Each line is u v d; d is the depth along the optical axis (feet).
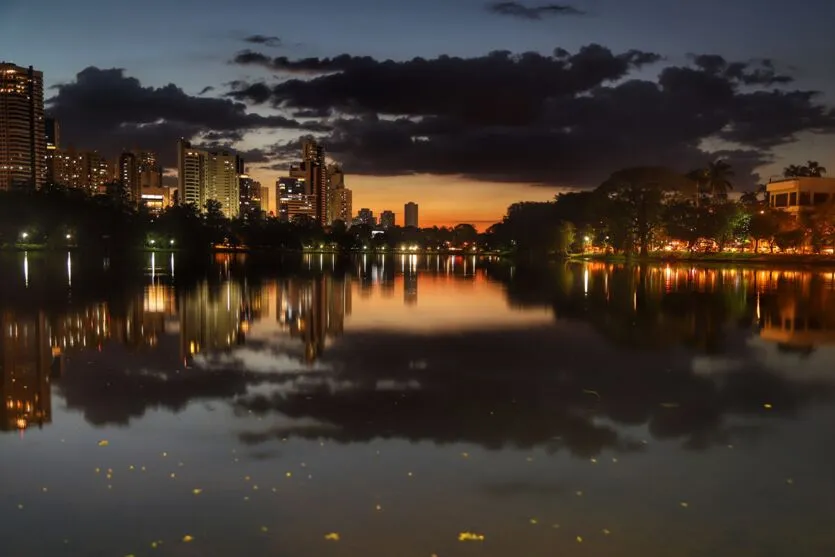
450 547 21.77
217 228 585.22
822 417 37.73
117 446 32.04
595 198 333.01
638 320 83.10
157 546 21.86
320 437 33.60
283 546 21.81
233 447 31.89
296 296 119.65
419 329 75.15
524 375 49.32
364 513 24.34
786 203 378.32
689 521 23.89
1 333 70.59
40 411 38.73
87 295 115.65
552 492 26.43
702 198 343.87
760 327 76.64
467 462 29.89
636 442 33.06
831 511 24.77
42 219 356.79
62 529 23.12
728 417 37.78
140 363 53.83
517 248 479.00
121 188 493.36
